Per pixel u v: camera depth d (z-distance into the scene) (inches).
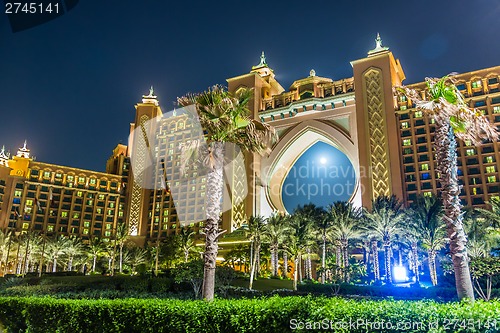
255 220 2933.1
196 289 1488.7
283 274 2851.9
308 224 2432.3
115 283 1674.5
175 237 3671.3
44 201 5418.3
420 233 1955.0
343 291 1731.1
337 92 4478.3
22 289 1579.7
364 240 2650.1
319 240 2672.2
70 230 5447.8
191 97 917.8
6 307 717.3
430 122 3919.8
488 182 3565.5
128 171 5984.3
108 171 6412.4
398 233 2308.1
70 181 5669.3
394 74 4284.0
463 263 655.8
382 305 382.3
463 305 380.8
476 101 3858.3
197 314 453.4
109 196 5787.4
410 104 4084.6
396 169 3732.8
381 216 2252.7
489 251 1913.1
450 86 795.4
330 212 2642.7
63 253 3996.1
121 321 514.9
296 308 389.7
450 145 731.4
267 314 400.2
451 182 706.2
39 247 3934.5
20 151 5876.0
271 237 2810.0
